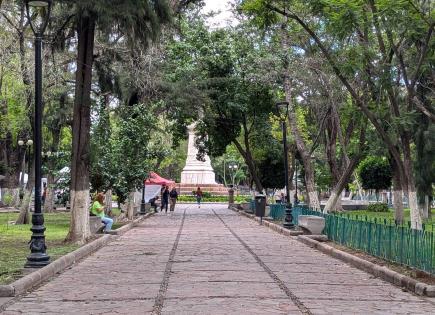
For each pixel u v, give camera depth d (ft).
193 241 66.85
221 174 330.95
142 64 89.86
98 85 97.66
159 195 167.63
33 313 28.66
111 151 87.20
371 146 88.07
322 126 101.09
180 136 128.88
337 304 31.14
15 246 57.62
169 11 62.49
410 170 51.67
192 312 28.66
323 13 48.26
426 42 45.29
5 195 161.58
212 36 116.06
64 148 94.94
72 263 47.47
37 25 81.20
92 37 62.34
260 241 67.56
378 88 51.96
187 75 108.47
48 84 83.71
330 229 65.36
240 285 36.65
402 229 43.62
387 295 34.22
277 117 119.75
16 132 124.88
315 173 172.76
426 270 38.32
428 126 85.05
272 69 100.22
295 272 43.04
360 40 58.23
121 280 38.70
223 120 126.72
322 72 84.43
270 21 53.62
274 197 185.68
